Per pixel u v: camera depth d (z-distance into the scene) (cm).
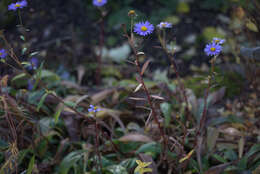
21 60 136
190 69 183
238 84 162
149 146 134
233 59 175
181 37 211
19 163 134
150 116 129
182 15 232
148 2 239
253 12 147
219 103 158
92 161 138
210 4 241
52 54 192
